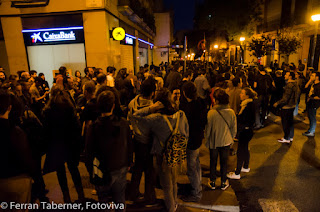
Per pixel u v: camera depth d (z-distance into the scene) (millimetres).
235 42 27578
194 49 47031
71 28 9688
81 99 4426
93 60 9844
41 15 9656
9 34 9930
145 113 2951
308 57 16922
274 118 8695
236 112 5480
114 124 2570
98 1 9258
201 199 3758
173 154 2852
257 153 5566
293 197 3832
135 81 8102
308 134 6641
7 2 9594
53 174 4492
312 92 6492
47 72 10289
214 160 3906
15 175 2445
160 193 3912
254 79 7547
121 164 2643
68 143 3215
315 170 4707
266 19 25500
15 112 2738
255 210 3553
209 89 7168
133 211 3434
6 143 2330
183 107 3412
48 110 3170
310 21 17125
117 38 10039
